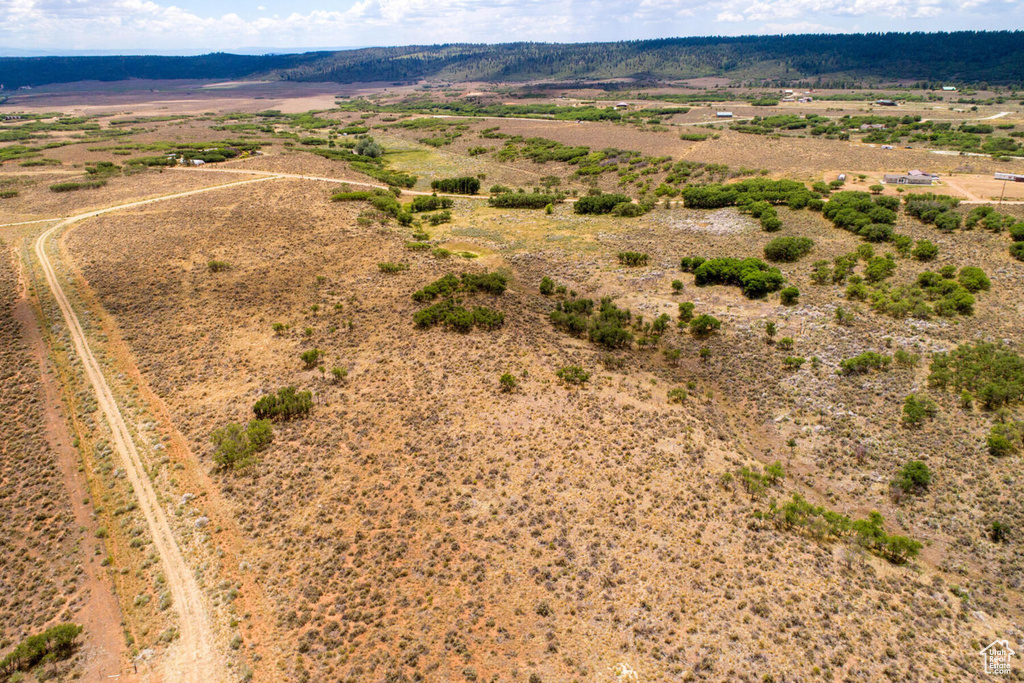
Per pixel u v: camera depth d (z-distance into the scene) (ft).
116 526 144.25
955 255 315.99
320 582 128.06
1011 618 127.65
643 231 404.36
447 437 177.68
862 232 356.79
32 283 285.23
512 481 158.71
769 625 116.37
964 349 222.48
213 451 170.30
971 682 106.42
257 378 211.00
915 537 151.53
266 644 114.32
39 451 169.99
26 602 124.57
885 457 178.60
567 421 185.88
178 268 306.14
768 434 194.90
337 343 235.40
